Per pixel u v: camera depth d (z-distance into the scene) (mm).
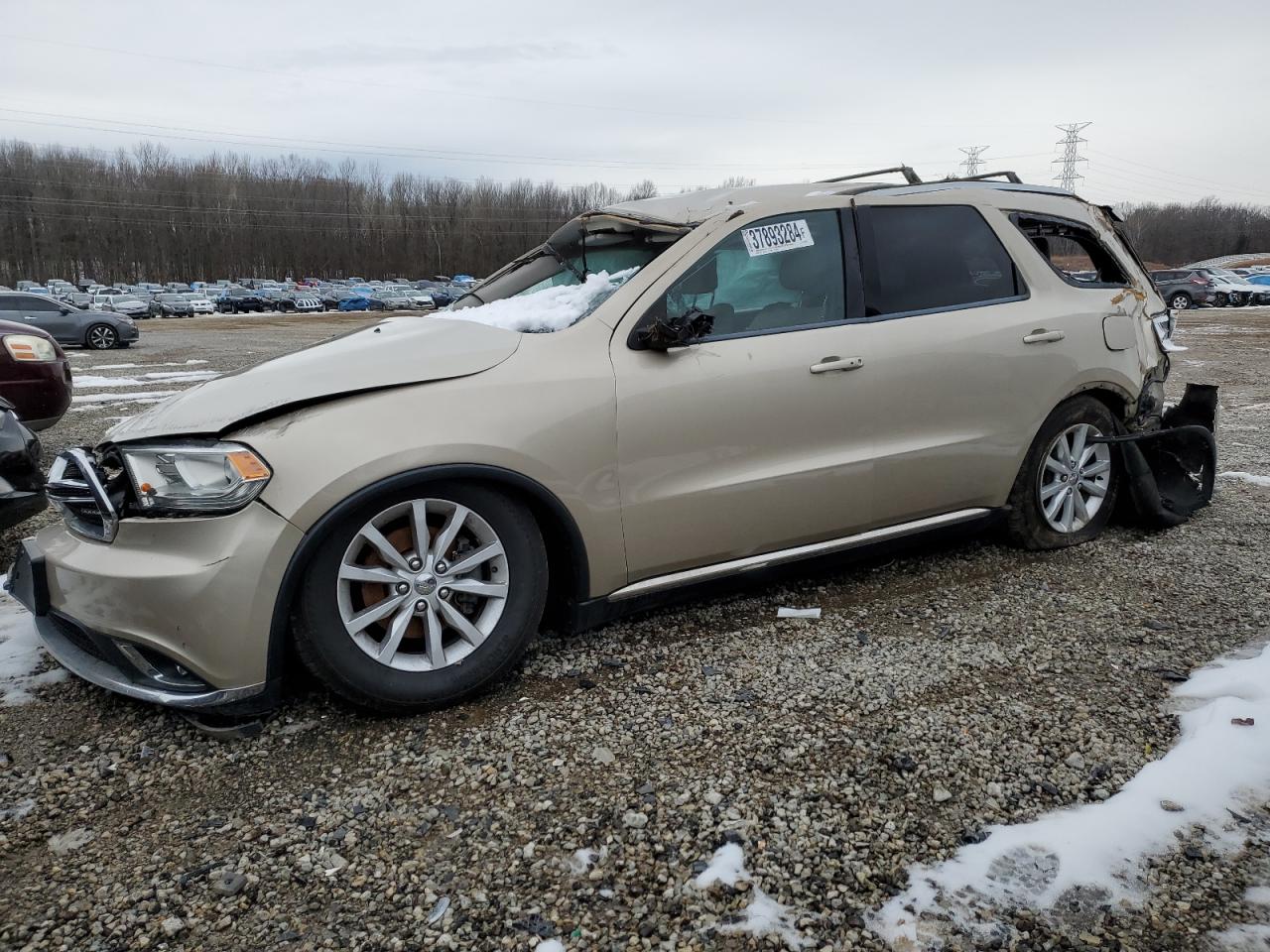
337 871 1925
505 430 2559
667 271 2973
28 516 3807
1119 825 2012
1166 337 4230
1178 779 2170
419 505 2492
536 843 2004
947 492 3461
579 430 2678
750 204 3182
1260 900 1775
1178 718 2479
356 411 2449
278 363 2736
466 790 2209
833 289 3248
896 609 3309
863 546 3371
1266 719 2391
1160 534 4152
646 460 2809
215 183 100938
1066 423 3770
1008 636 3051
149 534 2340
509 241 102562
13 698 2703
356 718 2562
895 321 3311
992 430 3518
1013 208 3809
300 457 2336
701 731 2465
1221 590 3420
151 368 13664
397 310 49500
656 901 1814
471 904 1815
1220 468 5566
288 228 99812
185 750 2406
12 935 1742
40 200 91625
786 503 3078
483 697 2680
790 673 2797
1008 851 1938
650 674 2809
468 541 2666
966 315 3467
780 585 3559
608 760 2328
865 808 2105
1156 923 1725
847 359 3135
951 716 2518
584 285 3076
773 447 3029
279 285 76688
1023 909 1769
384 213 103688
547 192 105062
